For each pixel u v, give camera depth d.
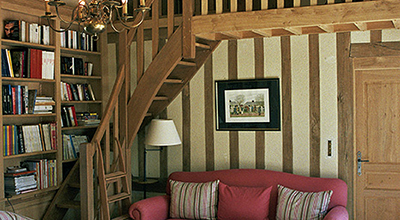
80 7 2.66
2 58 4.04
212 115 4.96
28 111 4.28
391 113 4.35
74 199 5.11
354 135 4.43
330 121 4.47
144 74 4.56
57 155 4.56
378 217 4.41
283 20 3.75
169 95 5.12
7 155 4.00
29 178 4.20
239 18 3.92
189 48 4.17
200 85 5.01
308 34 4.52
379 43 4.30
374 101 4.41
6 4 3.99
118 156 4.58
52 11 4.48
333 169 4.46
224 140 4.92
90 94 5.23
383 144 4.39
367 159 4.44
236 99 4.85
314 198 3.86
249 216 4.02
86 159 4.02
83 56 5.34
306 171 4.57
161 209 4.31
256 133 4.77
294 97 4.61
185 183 4.41
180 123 5.12
